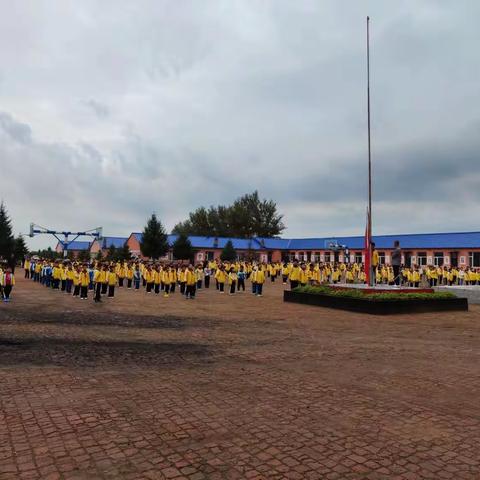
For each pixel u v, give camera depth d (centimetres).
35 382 721
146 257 6228
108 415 573
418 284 3622
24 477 410
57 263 2867
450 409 610
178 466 435
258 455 461
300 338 1159
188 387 704
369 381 748
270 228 9238
